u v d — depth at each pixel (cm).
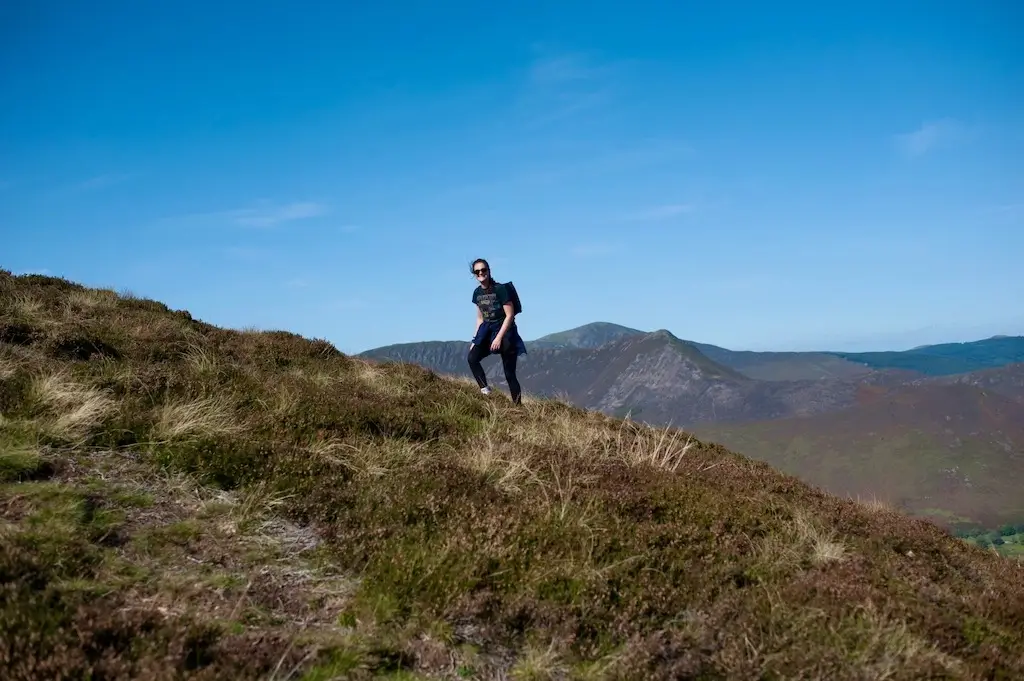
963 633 513
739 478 873
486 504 600
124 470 571
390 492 600
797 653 431
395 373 1200
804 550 639
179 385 782
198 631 357
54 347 866
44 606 352
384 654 391
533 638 434
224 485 589
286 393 840
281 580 457
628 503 648
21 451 549
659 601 486
